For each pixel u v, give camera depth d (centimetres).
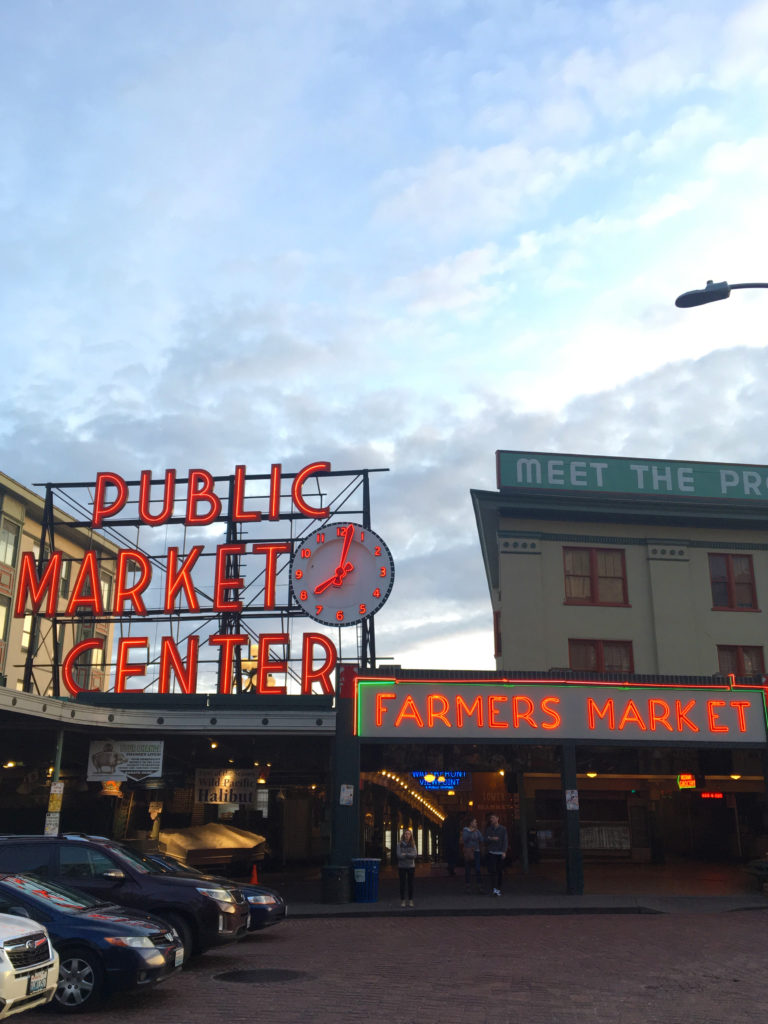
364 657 3275
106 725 2391
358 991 1152
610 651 3259
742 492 3397
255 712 2495
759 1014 1010
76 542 4928
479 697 2478
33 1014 1028
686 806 3669
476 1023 972
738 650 3306
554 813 3338
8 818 2864
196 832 2575
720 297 1808
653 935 1656
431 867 3200
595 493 3350
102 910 1127
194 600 3469
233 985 1200
